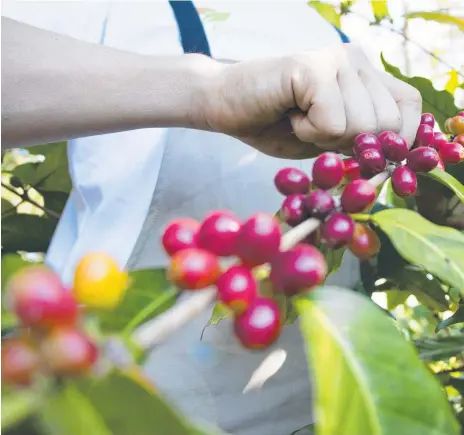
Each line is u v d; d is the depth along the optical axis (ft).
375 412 0.92
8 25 2.06
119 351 0.78
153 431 0.72
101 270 0.87
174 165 2.50
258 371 2.39
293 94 1.83
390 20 3.84
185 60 2.16
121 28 2.68
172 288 1.09
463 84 3.21
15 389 0.73
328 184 1.40
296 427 2.46
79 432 0.70
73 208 2.88
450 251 1.24
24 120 2.01
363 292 2.53
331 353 0.99
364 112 1.76
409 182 1.58
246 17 2.69
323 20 2.88
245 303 0.98
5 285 0.99
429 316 3.47
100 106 2.06
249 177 2.54
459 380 2.56
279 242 1.04
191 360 2.32
